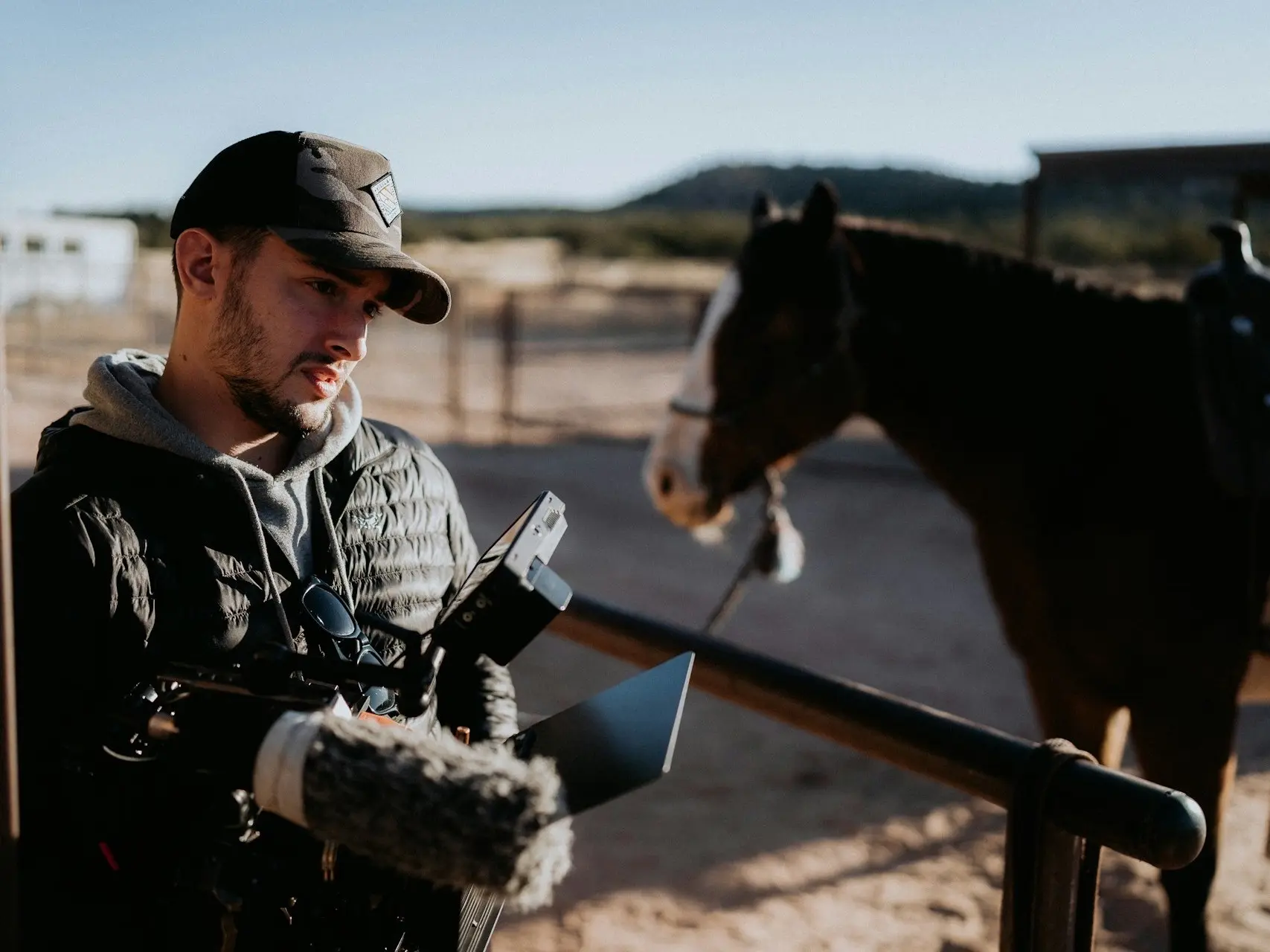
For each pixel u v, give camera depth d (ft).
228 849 2.91
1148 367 7.62
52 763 2.98
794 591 20.83
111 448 3.26
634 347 50.44
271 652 2.88
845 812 11.54
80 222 68.54
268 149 3.24
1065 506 7.63
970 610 19.52
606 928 9.10
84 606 3.03
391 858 2.47
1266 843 7.80
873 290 8.48
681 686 3.13
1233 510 6.98
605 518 26.40
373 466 3.87
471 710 4.03
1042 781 3.43
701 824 11.25
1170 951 7.07
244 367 3.30
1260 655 7.30
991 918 9.33
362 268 3.14
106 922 3.03
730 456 8.98
